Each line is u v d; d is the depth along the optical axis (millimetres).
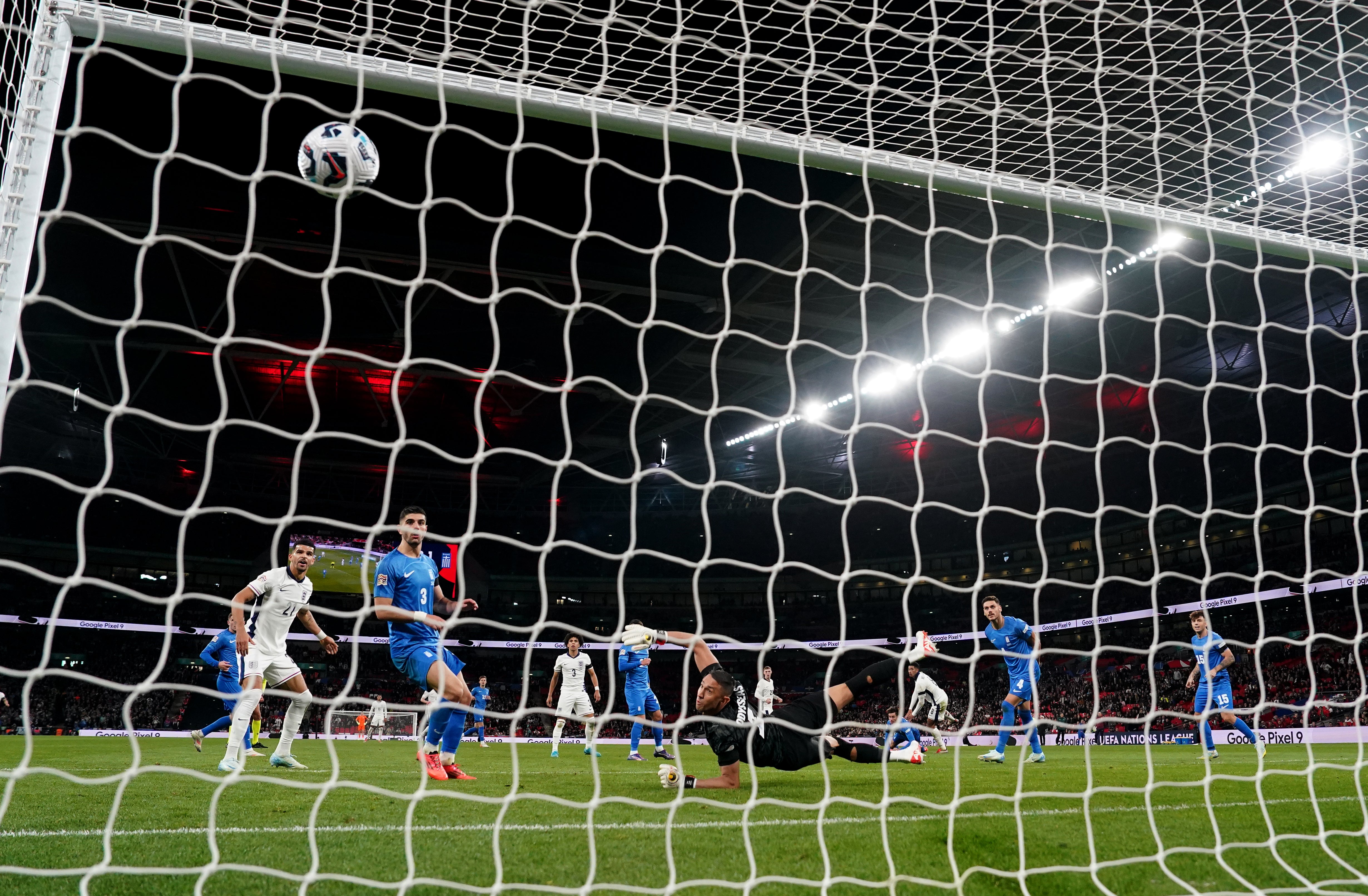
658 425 42344
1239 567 35062
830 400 40344
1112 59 5371
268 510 43250
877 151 4379
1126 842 3623
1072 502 41656
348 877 2621
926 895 2791
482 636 45312
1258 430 34781
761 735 5488
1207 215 5016
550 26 4758
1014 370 35062
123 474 39344
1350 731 19312
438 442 43031
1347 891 2971
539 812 4316
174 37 3510
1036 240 22484
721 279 27781
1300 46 5297
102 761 9727
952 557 44406
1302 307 28141
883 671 5879
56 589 37531
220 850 3307
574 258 3438
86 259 25438
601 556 2986
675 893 2703
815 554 47031
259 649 7168
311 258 26047
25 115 3258
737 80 5129
